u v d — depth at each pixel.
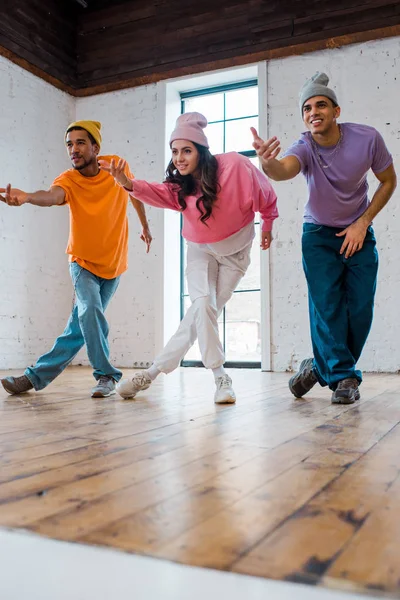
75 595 0.60
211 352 2.41
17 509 0.91
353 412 2.06
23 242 5.75
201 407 2.26
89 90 6.42
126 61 6.28
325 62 5.39
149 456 1.32
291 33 5.54
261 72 5.61
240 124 5.93
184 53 6.02
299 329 5.27
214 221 2.32
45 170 6.10
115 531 0.79
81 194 2.65
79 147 2.67
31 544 0.75
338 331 2.38
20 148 5.80
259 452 1.35
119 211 2.77
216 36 5.88
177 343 2.52
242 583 0.61
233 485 1.05
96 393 2.66
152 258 5.89
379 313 4.98
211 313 2.43
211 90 6.07
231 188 2.28
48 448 1.42
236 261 2.48
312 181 2.33
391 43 5.18
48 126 6.15
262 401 2.46
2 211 5.54
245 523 0.83
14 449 1.41
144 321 5.89
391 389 3.08
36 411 2.16
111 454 1.34
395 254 4.96
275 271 5.38
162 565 0.67
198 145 2.27
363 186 2.40
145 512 0.89
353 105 5.24
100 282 2.82
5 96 5.64
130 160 6.16
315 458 1.28
